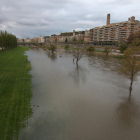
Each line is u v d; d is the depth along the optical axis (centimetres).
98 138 1084
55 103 1642
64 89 2106
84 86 2275
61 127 1201
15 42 12588
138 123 1293
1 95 1712
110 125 1249
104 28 13725
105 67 3950
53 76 2828
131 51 2031
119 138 1091
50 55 7262
